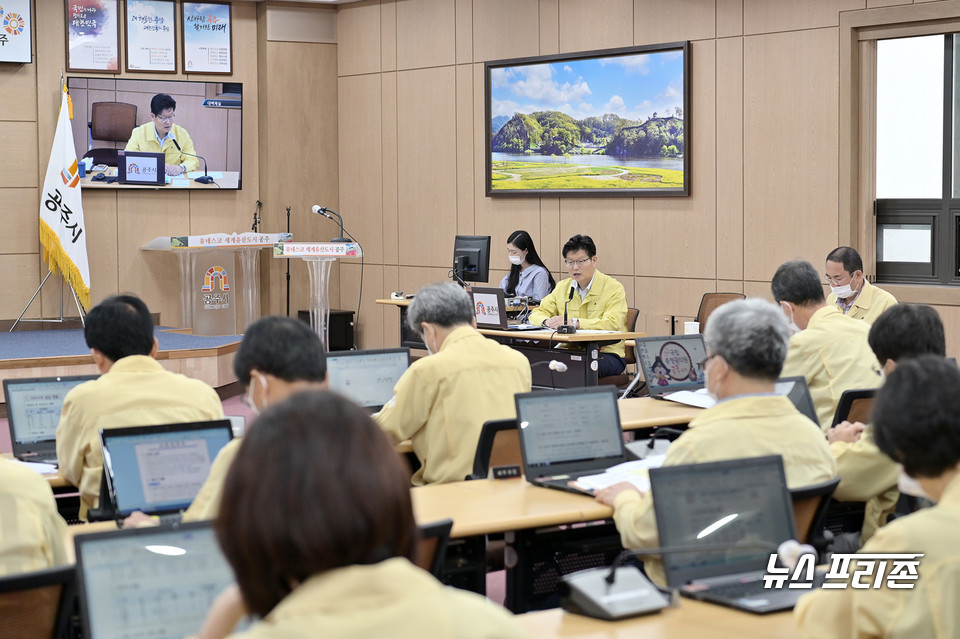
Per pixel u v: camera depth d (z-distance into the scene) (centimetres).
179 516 288
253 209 1088
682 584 220
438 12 1013
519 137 952
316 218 1099
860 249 768
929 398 167
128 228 1042
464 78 997
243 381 250
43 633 207
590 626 206
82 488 335
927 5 714
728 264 833
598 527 325
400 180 1056
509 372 392
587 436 339
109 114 1017
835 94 767
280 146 1077
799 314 423
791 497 248
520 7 952
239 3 1065
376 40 1066
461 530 278
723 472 227
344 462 100
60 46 1002
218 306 974
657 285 878
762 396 257
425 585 106
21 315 1000
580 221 925
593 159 907
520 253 822
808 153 783
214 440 303
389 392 454
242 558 101
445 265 1026
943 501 170
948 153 729
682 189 852
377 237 1081
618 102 887
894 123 754
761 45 804
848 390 375
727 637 198
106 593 174
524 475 335
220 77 1059
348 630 99
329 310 1034
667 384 498
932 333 288
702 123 842
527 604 320
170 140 1042
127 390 336
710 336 261
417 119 1037
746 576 224
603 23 895
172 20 1036
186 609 177
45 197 981
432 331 396
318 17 1087
